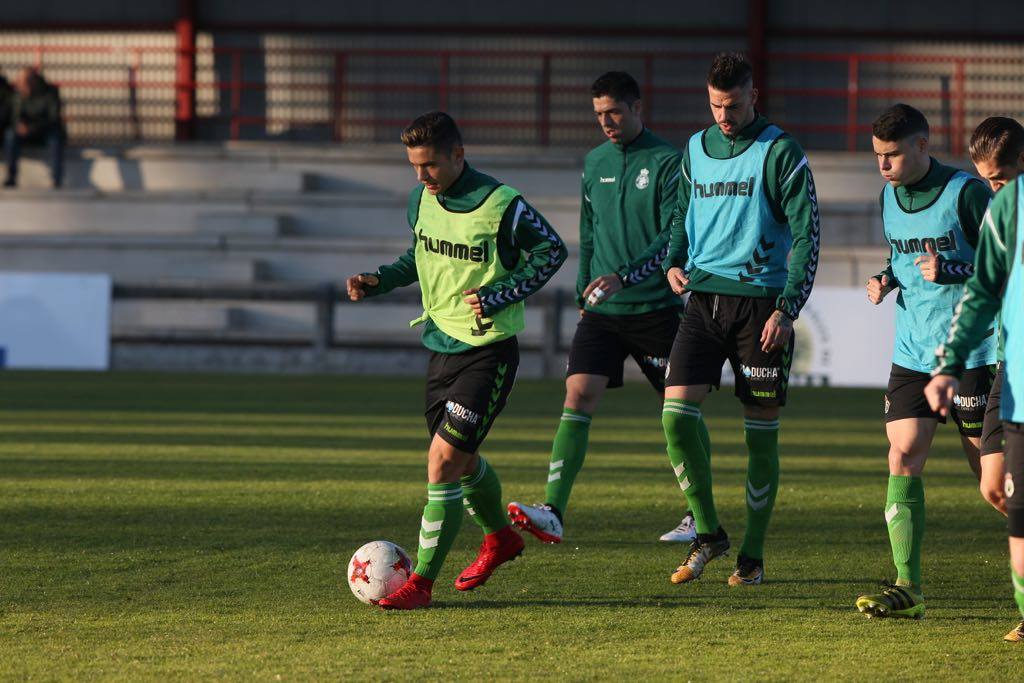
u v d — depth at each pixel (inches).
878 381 2222.0
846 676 552.4
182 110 3334.2
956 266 673.6
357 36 3410.4
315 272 2763.3
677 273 806.5
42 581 728.3
